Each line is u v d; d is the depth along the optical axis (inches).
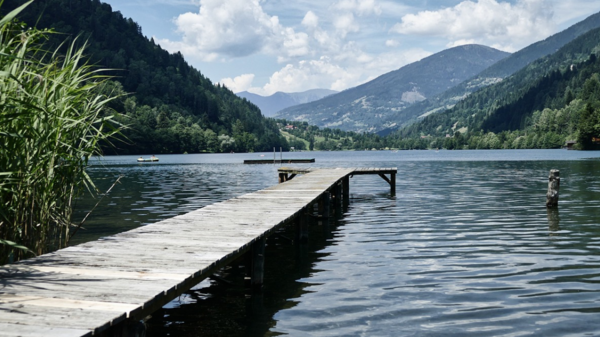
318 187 663.1
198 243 290.7
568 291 281.9
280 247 442.9
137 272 221.3
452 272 329.7
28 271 221.8
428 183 1194.0
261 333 223.6
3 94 241.3
